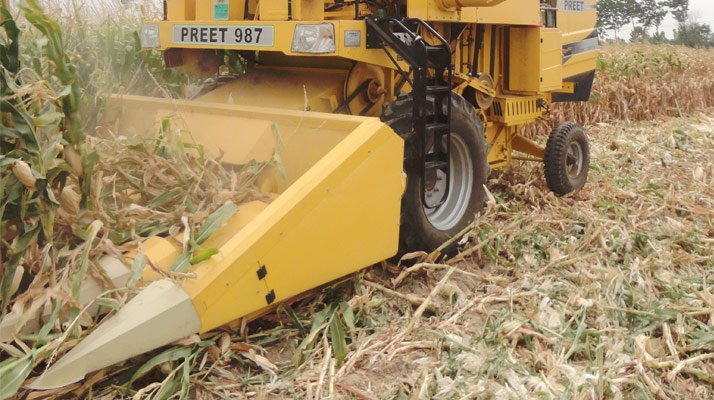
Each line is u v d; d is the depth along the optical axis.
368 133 3.60
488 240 4.55
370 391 2.97
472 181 4.82
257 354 3.19
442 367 3.13
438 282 4.04
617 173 7.09
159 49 5.04
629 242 4.73
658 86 12.15
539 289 4.00
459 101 4.64
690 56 13.33
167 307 2.86
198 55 5.36
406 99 4.33
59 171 2.95
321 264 3.45
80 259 2.86
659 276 4.25
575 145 6.31
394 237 3.86
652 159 7.83
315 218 3.37
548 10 6.09
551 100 6.82
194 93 5.79
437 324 3.58
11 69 2.85
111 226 3.21
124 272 2.95
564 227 5.16
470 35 5.43
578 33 6.66
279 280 3.25
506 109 5.71
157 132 4.10
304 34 4.19
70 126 2.99
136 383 2.94
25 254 2.88
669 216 5.62
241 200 3.63
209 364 3.09
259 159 3.93
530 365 3.22
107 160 3.48
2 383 2.49
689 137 9.03
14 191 2.78
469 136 4.71
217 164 3.71
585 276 4.19
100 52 5.55
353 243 3.60
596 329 3.58
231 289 3.05
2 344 2.59
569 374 3.06
